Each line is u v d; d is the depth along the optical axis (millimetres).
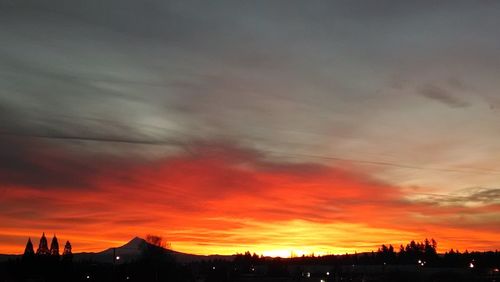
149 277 112688
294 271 151125
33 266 132625
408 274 121250
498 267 132125
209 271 143375
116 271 115250
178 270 126312
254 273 152500
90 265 133375
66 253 143875
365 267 150625
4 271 132125
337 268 147625
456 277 111312
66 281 114188
